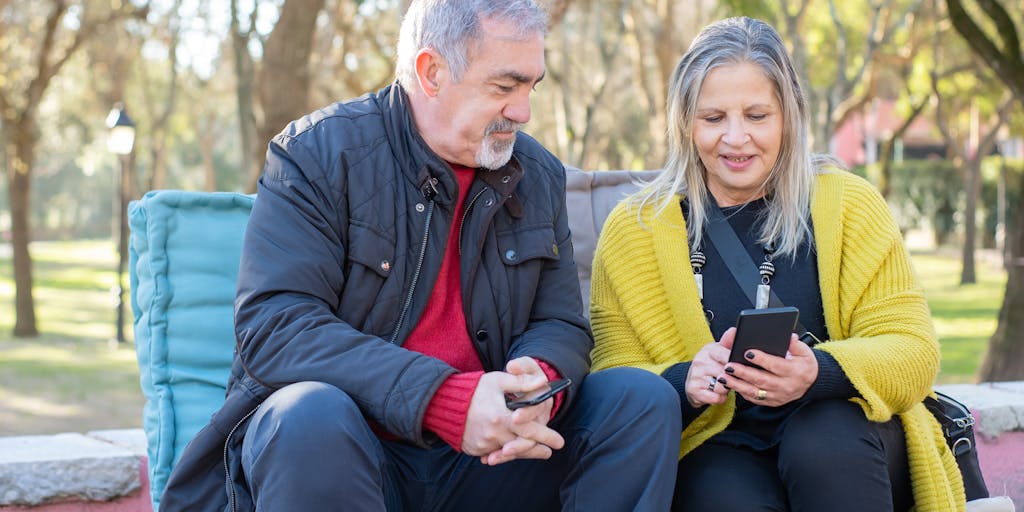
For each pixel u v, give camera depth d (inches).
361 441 87.0
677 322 112.4
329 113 105.8
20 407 428.5
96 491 137.1
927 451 103.0
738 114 109.0
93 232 2746.1
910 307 107.3
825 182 112.5
